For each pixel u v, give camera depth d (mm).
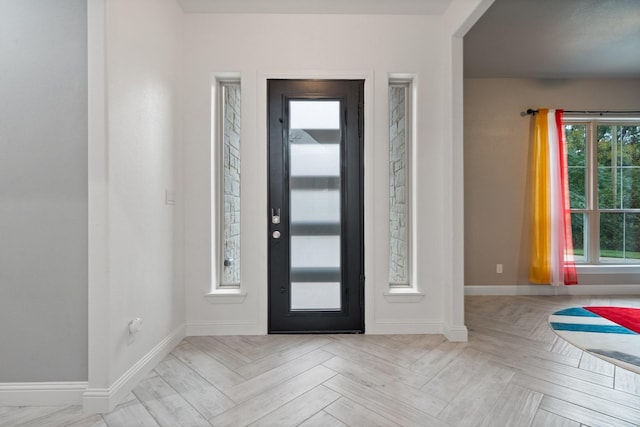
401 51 2510
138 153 1842
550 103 3734
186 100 2451
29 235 1628
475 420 1472
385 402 1608
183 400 1632
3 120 1620
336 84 2521
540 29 2691
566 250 3619
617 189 3814
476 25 2621
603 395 1666
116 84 1638
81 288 1630
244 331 2475
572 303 3357
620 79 3734
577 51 3098
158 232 2066
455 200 2387
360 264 2537
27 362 1631
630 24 2613
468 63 3340
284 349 2221
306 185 2545
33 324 1628
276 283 2521
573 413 1519
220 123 2617
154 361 1978
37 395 1614
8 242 1628
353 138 2535
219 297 2463
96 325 1573
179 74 2393
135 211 1809
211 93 2473
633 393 1685
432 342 2348
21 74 1618
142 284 1875
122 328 1679
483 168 3727
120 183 1672
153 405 1594
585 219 3811
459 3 2229
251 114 2473
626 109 3736
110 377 1577
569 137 3834
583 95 3729
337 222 2555
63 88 1620
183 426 1438
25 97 1619
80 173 1625
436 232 2535
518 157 3729
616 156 3820
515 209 3732
